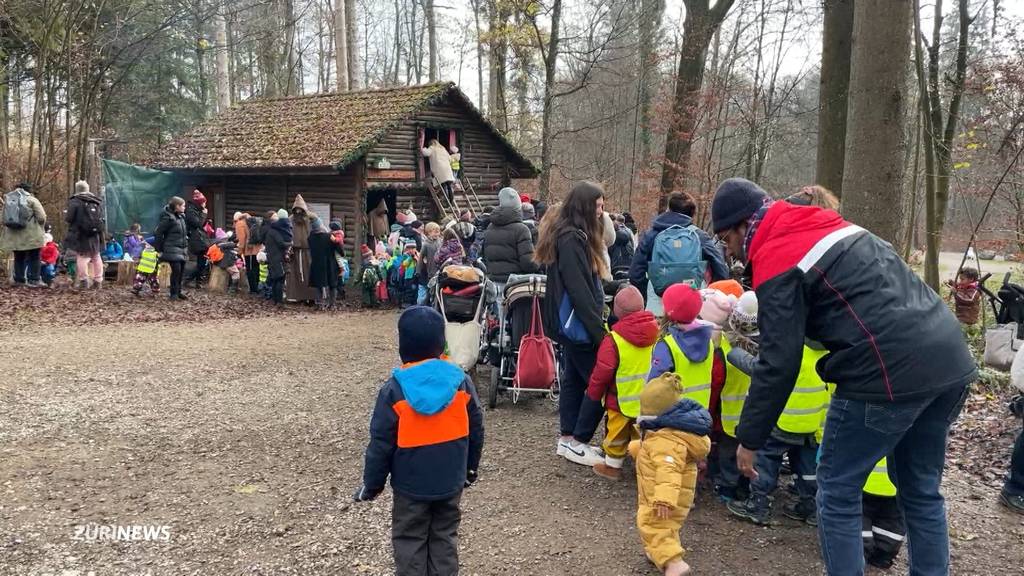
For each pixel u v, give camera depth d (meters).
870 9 6.51
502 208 7.00
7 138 18.39
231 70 34.22
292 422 6.09
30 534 4.03
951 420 3.22
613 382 4.90
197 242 14.76
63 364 7.82
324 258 13.27
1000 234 12.06
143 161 18.84
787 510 4.61
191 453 5.33
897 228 6.66
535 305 6.32
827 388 4.23
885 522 3.88
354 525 4.27
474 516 4.44
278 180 17.27
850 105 6.77
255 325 11.02
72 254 13.97
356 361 8.49
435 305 6.89
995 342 6.20
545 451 5.58
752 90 18.92
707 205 18.06
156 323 10.84
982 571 3.93
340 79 23.92
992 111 10.43
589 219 5.12
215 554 3.91
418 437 3.30
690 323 4.35
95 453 5.26
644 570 3.87
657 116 18.89
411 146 16.89
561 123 27.72
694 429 3.74
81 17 18.19
